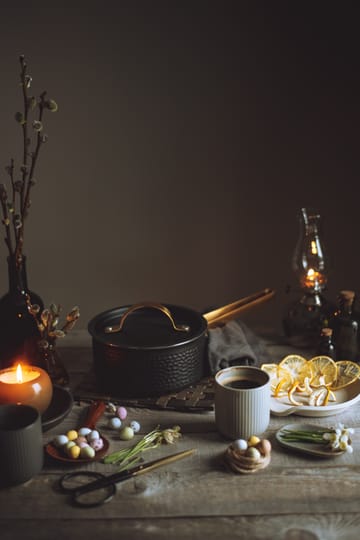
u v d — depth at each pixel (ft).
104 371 4.10
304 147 6.91
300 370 4.26
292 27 6.60
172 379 4.07
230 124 6.84
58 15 6.56
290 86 6.74
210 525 2.99
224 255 7.23
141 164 6.95
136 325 4.41
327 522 3.00
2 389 3.63
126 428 3.70
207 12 6.57
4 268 7.19
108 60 6.66
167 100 6.77
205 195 7.04
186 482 3.28
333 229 7.14
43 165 6.93
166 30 6.60
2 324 4.24
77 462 3.39
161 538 2.92
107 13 6.56
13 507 3.12
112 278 7.31
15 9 6.55
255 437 3.51
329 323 4.63
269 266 7.26
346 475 3.32
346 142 6.89
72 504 3.13
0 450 3.18
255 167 6.96
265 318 7.45
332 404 3.99
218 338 4.55
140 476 3.33
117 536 2.93
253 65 6.69
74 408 4.06
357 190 7.02
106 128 6.84
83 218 7.11
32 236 7.15
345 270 7.25
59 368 4.29
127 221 7.13
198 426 3.84
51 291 7.34
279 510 3.08
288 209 7.08
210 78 6.72
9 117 6.78
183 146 6.89
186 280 7.31
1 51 6.64
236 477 3.32
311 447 3.53
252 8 6.56
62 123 6.82
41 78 6.70
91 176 6.97
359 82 6.72
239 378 3.82
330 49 6.64
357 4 6.52
